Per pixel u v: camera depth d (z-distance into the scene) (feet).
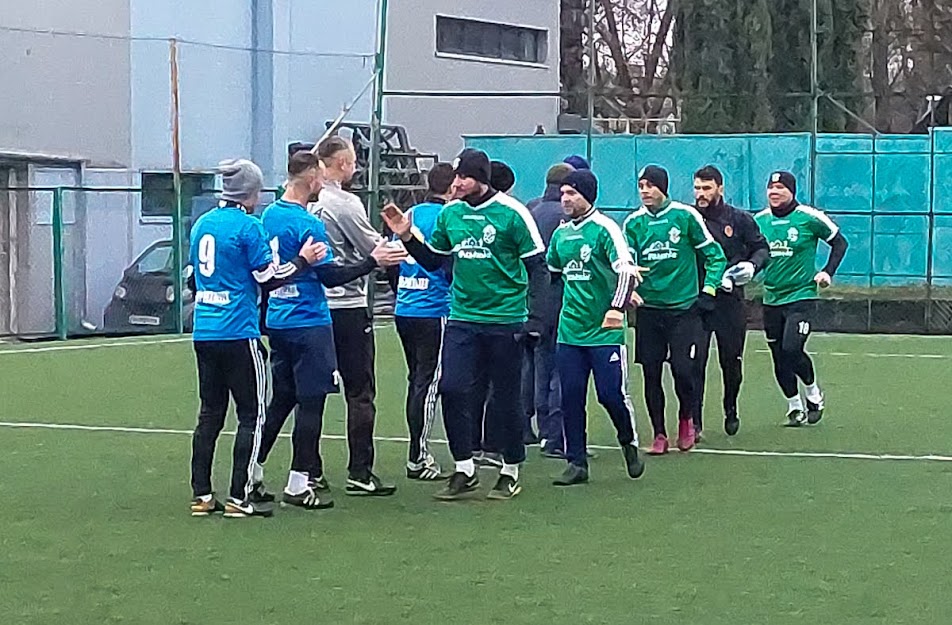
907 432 43.96
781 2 104.53
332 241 31.94
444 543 28.45
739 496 33.53
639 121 116.98
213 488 34.50
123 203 92.94
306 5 104.94
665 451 40.04
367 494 33.65
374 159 82.94
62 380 58.03
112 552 27.71
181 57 97.91
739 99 101.09
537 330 39.09
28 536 29.14
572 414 35.06
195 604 23.93
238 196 30.09
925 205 91.76
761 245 42.68
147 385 56.18
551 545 28.30
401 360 65.46
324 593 24.62
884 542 28.60
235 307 30.07
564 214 38.65
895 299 84.17
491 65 118.83
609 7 144.36
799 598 24.25
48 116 89.97
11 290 86.89
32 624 22.76
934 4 126.93
